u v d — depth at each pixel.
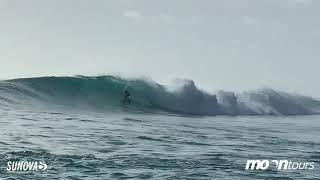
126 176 54.47
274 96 188.75
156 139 80.50
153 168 58.41
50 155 63.25
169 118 127.19
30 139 74.19
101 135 81.81
